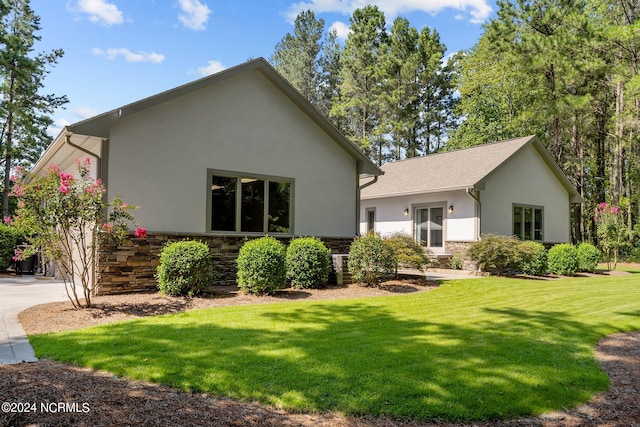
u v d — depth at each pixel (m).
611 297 9.12
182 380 3.78
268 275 8.29
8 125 23.08
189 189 9.81
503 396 3.68
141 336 5.20
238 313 6.76
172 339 5.08
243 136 10.75
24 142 25.14
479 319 6.79
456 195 15.84
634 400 3.84
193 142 9.92
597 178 26.02
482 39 28.95
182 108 9.78
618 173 22.50
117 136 8.86
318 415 3.26
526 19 22.12
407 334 5.66
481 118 28.52
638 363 4.85
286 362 4.30
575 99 20.20
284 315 6.72
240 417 3.15
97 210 7.00
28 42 23.70
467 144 28.34
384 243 10.18
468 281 11.43
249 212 10.80
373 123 37.22
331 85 40.62
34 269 13.20
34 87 23.88
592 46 19.83
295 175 11.69
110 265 8.46
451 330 5.97
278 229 11.31
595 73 20.31
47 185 6.59
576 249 14.54
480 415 3.34
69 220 6.85
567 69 19.98
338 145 12.62
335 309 7.34
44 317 6.29
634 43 19.62
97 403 3.22
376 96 34.62
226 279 10.06
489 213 15.55
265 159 11.13
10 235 12.69
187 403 3.34
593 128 25.61
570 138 26.03
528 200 17.16
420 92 34.97
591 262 14.73
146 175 9.20
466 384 3.88
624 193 26.05
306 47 40.72
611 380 4.29
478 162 16.55
